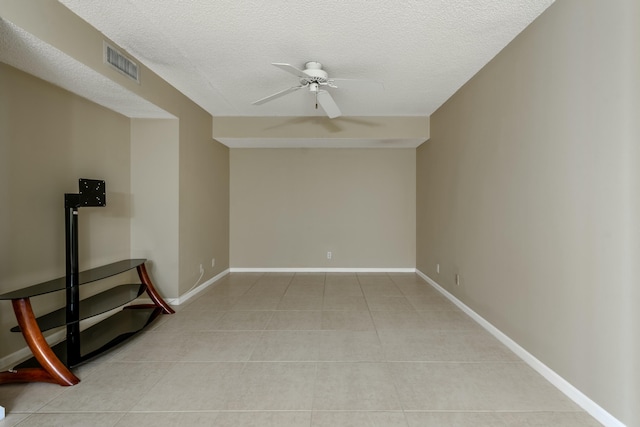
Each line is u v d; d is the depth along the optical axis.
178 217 3.81
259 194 5.75
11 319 2.43
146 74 3.12
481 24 2.38
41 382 2.17
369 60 2.99
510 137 2.64
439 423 1.76
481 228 3.17
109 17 2.30
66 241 2.47
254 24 2.39
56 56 2.20
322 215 5.74
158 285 3.84
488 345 2.73
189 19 2.33
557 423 1.76
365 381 2.17
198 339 2.86
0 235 2.34
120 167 3.62
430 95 3.93
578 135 1.91
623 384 1.63
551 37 2.14
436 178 4.55
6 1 1.77
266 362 2.44
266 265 5.79
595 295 1.80
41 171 2.67
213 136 4.87
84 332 2.83
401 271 5.71
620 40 1.62
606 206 1.72
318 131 4.85
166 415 1.83
